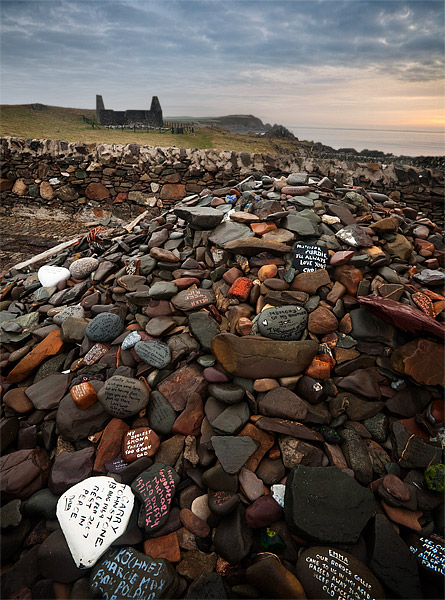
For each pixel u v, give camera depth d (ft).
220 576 6.47
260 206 13.56
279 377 8.97
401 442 8.12
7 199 30.14
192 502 7.55
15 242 25.03
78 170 28.60
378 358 9.43
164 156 27.48
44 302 14.44
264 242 11.43
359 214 14.44
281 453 8.03
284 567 6.35
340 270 10.94
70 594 6.51
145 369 9.92
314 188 15.42
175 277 12.30
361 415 8.66
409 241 13.60
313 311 10.19
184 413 8.77
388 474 7.69
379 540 6.72
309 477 7.29
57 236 26.43
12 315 13.97
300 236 12.17
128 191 28.73
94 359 10.71
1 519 7.38
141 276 12.69
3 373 11.27
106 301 13.08
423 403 8.84
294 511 6.82
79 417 8.95
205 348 10.03
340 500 7.10
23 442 8.96
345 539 6.75
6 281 17.44
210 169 27.25
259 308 10.46
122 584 6.37
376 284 10.73
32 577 6.79
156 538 7.17
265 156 26.71
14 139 28.43
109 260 14.71
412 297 10.43
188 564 6.76
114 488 7.68
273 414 8.36
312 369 9.05
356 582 6.24
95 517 7.18
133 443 8.48
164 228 15.23
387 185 25.26
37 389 10.10
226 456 7.66
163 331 10.54
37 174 29.07
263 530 7.02
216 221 12.95
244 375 8.95
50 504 7.65
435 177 24.41
